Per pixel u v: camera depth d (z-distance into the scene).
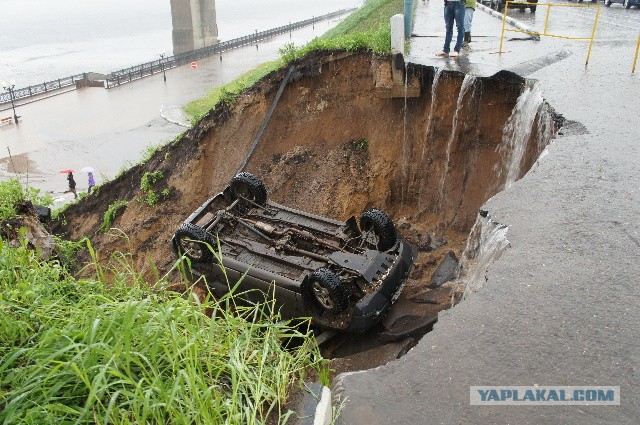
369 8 23.52
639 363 3.83
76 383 2.68
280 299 8.57
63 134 35.94
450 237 11.82
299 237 9.45
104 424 2.44
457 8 12.14
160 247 13.80
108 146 33.06
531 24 17.28
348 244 9.45
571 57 12.48
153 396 2.62
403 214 12.80
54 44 107.31
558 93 9.82
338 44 13.40
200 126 14.66
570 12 20.62
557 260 5.12
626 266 4.96
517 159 10.36
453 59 12.43
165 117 38.69
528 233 5.66
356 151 13.28
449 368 3.83
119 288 4.12
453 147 11.98
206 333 3.18
